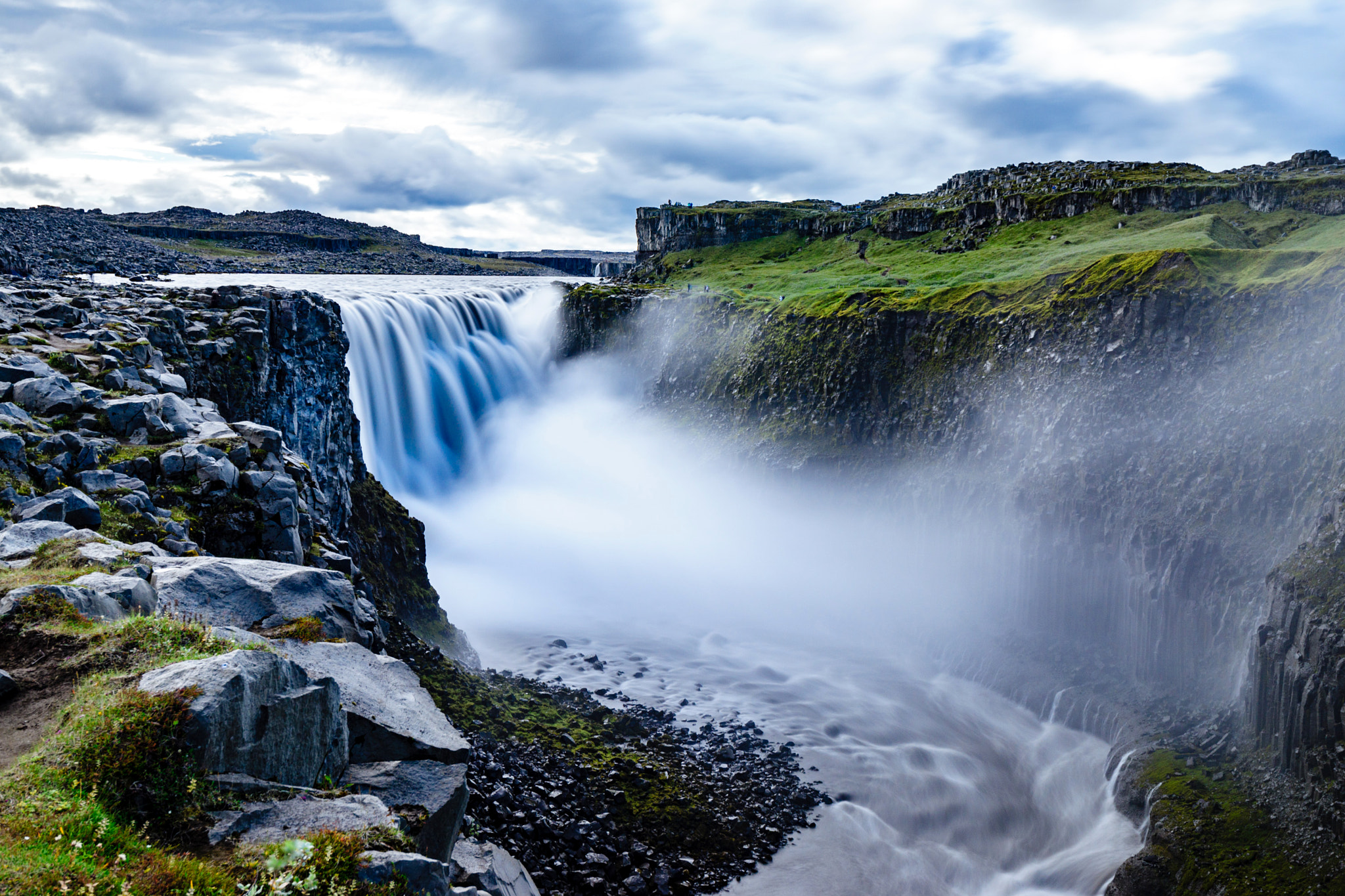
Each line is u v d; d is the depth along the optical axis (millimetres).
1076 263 103938
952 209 193125
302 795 11867
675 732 47094
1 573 15945
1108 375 72875
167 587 16141
